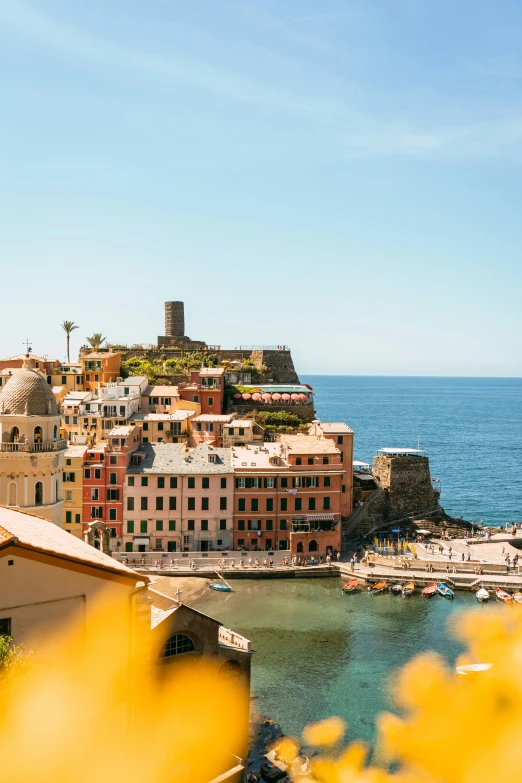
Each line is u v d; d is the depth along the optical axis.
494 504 162.75
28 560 34.41
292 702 57.72
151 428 121.75
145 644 37.88
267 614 80.25
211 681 46.75
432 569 95.62
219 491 101.56
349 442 116.56
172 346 187.38
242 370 170.12
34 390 57.66
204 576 93.88
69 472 100.44
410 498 121.62
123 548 100.56
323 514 102.75
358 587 90.25
